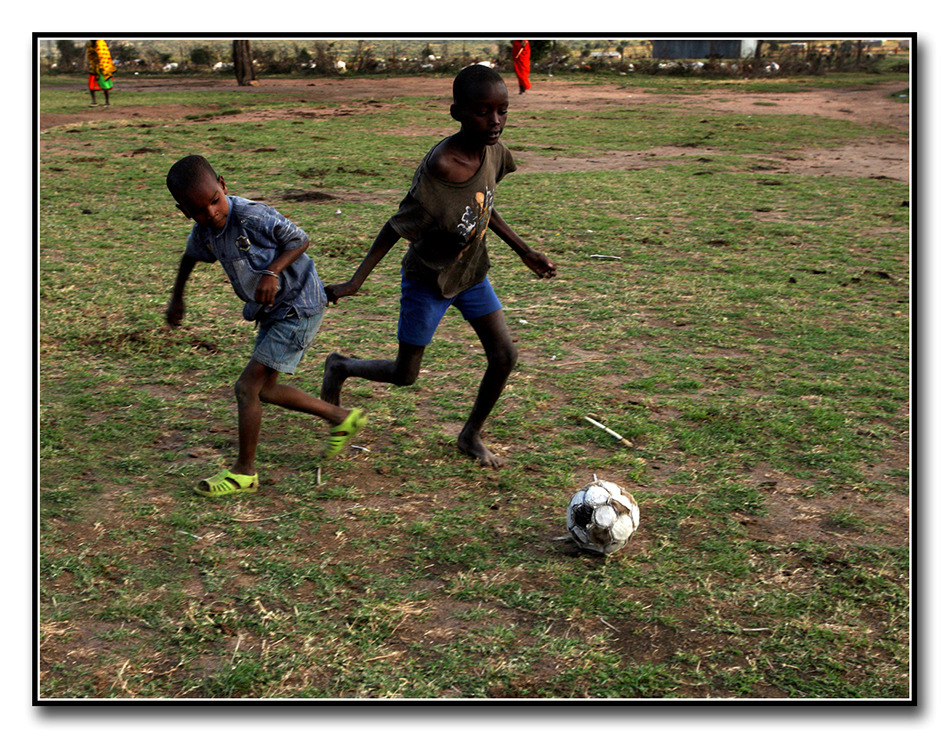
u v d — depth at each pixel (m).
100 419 4.96
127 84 36.25
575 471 4.45
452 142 3.88
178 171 3.80
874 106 25.12
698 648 3.14
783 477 4.41
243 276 4.00
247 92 30.69
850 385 5.59
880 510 4.09
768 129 19.58
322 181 12.77
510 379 5.64
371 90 31.39
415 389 5.45
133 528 3.85
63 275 7.84
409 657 3.06
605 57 41.72
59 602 3.33
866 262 8.63
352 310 7.07
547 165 14.59
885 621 3.29
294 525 3.90
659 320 6.93
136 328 6.44
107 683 2.92
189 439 4.74
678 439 4.82
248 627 3.21
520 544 3.78
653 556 3.69
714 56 39.03
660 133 18.75
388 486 4.27
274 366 4.11
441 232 4.00
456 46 55.88
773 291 7.66
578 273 8.23
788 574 3.58
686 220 10.51
